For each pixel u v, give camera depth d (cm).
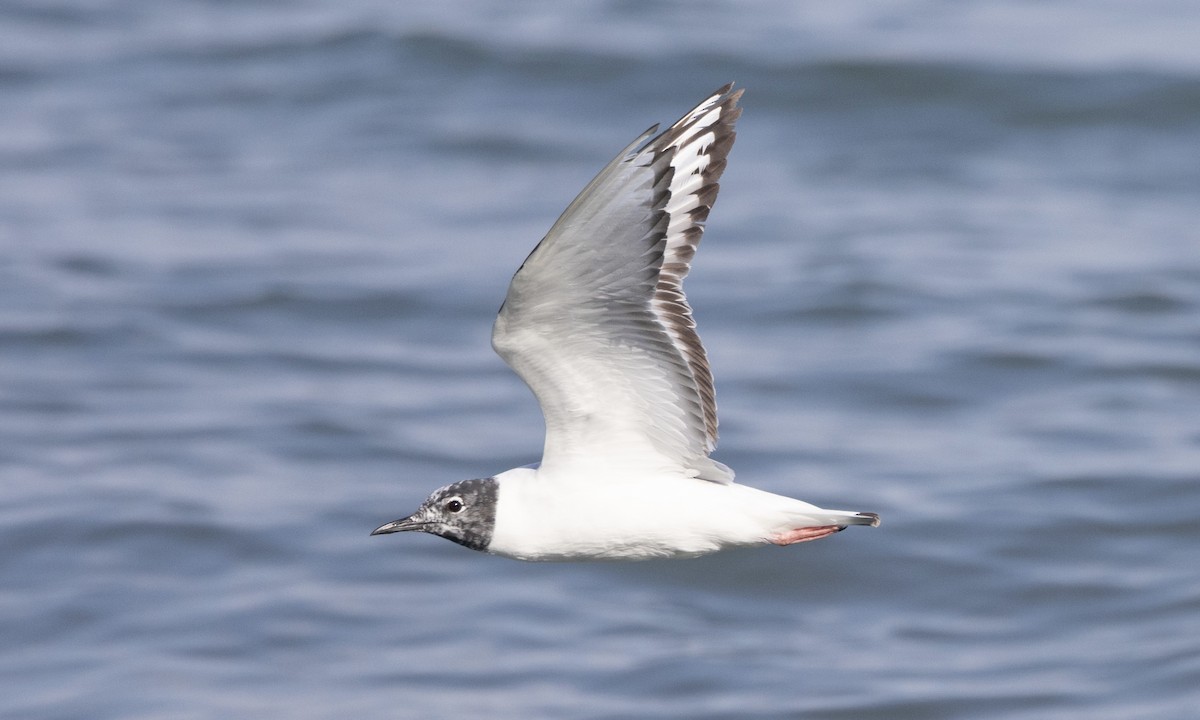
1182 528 1608
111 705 1334
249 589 1512
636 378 841
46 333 2095
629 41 3067
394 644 1440
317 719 1320
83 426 1848
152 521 1609
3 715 1330
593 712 1343
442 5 3325
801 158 2728
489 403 1933
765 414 1883
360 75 2991
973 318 2138
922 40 3084
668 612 1516
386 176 2650
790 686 1388
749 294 2222
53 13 3322
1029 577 1543
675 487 862
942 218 2486
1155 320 2127
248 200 2558
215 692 1359
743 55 2989
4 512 1631
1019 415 1878
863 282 2242
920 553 1593
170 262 2331
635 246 785
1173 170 2669
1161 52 3017
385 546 1595
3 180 2616
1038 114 2825
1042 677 1396
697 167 844
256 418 1873
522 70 2975
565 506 869
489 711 1338
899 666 1419
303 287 2244
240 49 3119
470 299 2219
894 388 1948
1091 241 2400
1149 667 1393
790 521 859
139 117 2875
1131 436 1814
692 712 1339
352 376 2008
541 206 2519
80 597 1492
